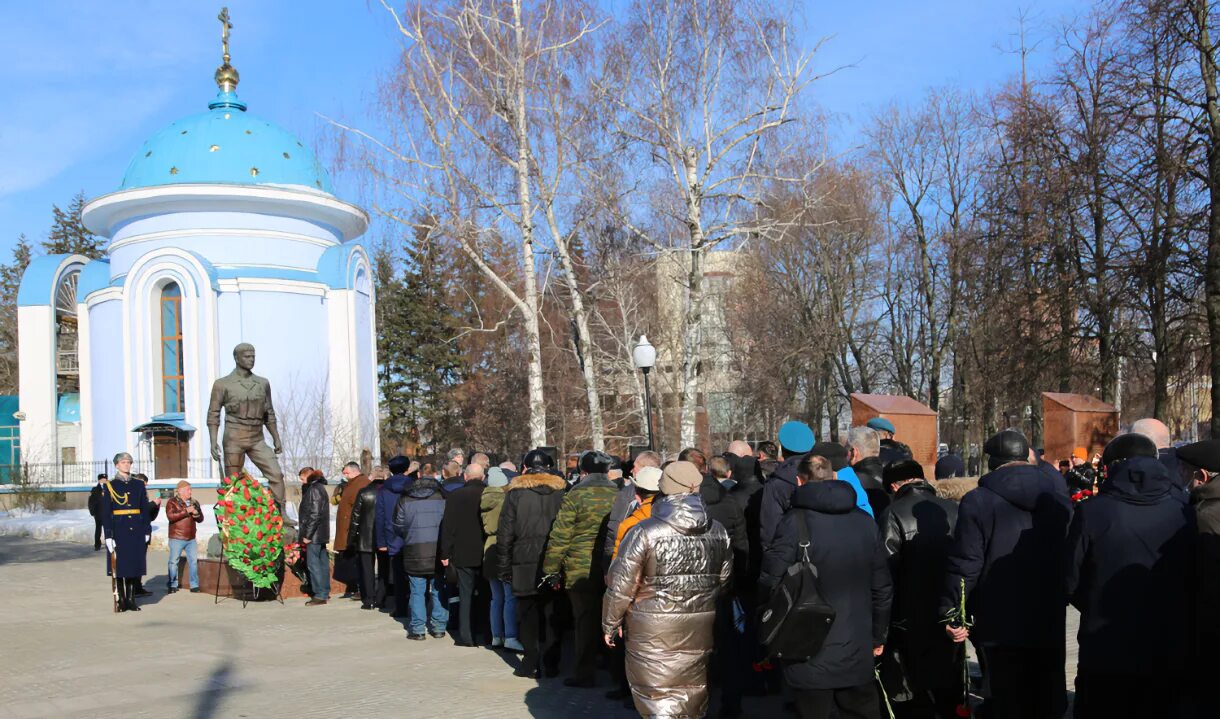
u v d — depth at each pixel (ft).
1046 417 61.52
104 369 123.24
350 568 48.73
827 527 19.54
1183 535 18.24
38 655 34.53
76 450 137.49
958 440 141.28
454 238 74.13
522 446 170.81
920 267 139.23
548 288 85.40
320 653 34.53
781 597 19.12
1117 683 18.53
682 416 75.77
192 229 121.60
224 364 118.21
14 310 224.33
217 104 135.64
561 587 28.91
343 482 49.11
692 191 74.08
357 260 129.80
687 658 19.93
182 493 53.01
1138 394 98.84
